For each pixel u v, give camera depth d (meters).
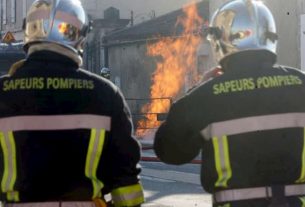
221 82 3.62
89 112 3.51
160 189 12.92
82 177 3.46
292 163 3.54
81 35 3.70
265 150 3.52
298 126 3.60
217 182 3.53
